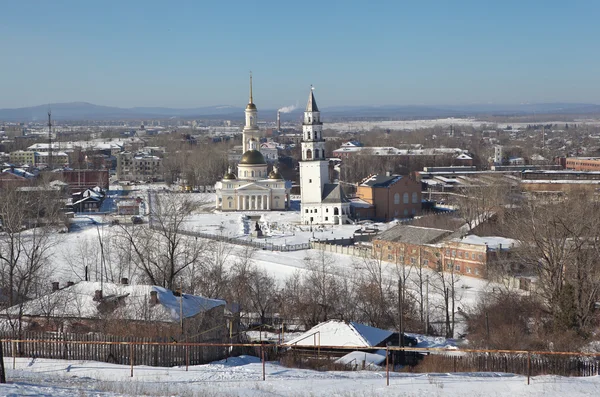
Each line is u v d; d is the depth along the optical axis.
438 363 77.50
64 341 74.06
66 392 56.19
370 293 121.94
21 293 115.56
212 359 80.81
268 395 58.38
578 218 139.88
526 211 178.38
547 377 65.62
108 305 89.88
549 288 111.56
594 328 101.19
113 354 76.06
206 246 164.38
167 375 67.38
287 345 80.06
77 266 161.00
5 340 73.75
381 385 62.84
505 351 67.19
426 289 130.00
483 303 114.62
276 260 177.62
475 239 155.25
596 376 66.69
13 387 56.28
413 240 165.25
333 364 77.75
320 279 134.12
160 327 85.62
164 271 121.81
